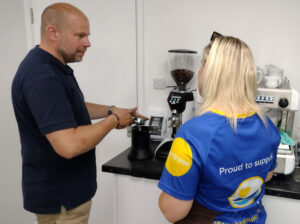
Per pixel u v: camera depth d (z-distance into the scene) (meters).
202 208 1.01
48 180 1.31
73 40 1.23
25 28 2.19
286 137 1.48
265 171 1.02
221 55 0.93
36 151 1.28
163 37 1.96
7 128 2.13
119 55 2.07
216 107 0.93
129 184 1.61
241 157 0.92
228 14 1.80
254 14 1.76
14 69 2.13
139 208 1.63
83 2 2.05
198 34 1.88
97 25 2.06
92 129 1.20
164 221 1.60
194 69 1.94
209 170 0.91
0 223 2.13
